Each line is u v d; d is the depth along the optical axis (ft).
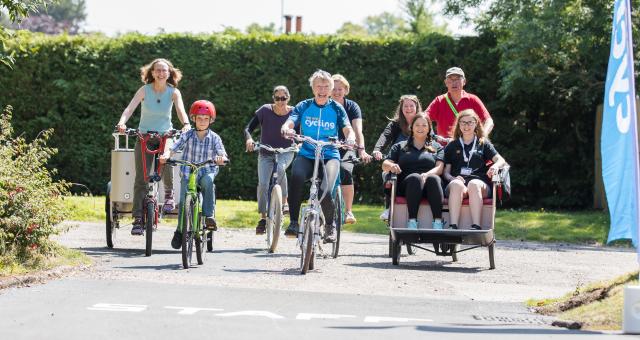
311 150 61.77
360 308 47.06
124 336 37.68
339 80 71.05
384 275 61.31
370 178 134.31
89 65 134.62
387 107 133.90
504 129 134.62
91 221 99.40
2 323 39.96
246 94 134.92
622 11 46.55
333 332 39.83
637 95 113.80
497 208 136.46
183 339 37.37
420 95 133.59
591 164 134.72
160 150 69.26
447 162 68.69
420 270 65.36
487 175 67.05
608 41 123.13
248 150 69.62
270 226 73.72
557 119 134.72
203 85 134.92
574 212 130.93
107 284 51.70
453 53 132.67
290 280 56.80
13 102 134.62
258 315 43.52
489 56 132.16
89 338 37.17
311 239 59.62
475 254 78.95
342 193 73.31
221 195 135.85
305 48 134.41
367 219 106.93
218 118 135.03
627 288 42.27
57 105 134.92
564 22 121.39
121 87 135.03
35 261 57.11
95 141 135.13
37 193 59.88
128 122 135.23
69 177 135.54
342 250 78.13
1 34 67.67
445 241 66.28
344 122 62.54
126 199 71.61
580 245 95.81
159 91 70.49
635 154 46.73
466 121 68.03
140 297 47.57
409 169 69.05
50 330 38.58
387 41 133.90
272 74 134.82
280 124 74.59
